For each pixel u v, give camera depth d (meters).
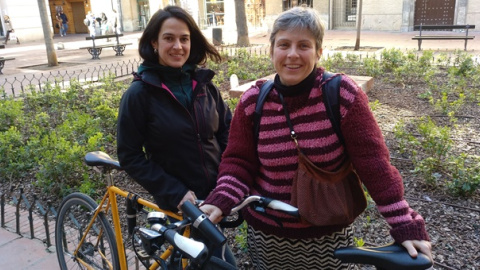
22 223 4.11
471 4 18.41
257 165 2.01
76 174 4.86
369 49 14.35
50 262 3.43
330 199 1.78
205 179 2.46
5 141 5.38
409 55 10.12
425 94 7.43
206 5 26.02
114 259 2.70
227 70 10.80
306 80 1.79
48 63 14.34
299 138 1.80
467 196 4.04
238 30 16.36
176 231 1.77
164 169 2.43
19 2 25.84
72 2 33.09
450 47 14.27
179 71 2.40
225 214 1.93
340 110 1.75
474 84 7.94
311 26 1.74
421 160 4.82
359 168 1.74
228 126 2.72
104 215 2.76
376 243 3.40
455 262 3.11
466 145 5.27
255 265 2.15
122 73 11.54
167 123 2.33
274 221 1.93
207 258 1.62
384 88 8.36
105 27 26.39
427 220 3.70
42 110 7.95
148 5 28.41
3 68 14.34
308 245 1.92
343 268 1.96
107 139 5.89
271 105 1.87
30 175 5.12
